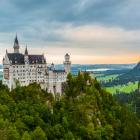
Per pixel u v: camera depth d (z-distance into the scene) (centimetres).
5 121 17462
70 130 19788
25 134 16675
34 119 19238
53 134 18712
